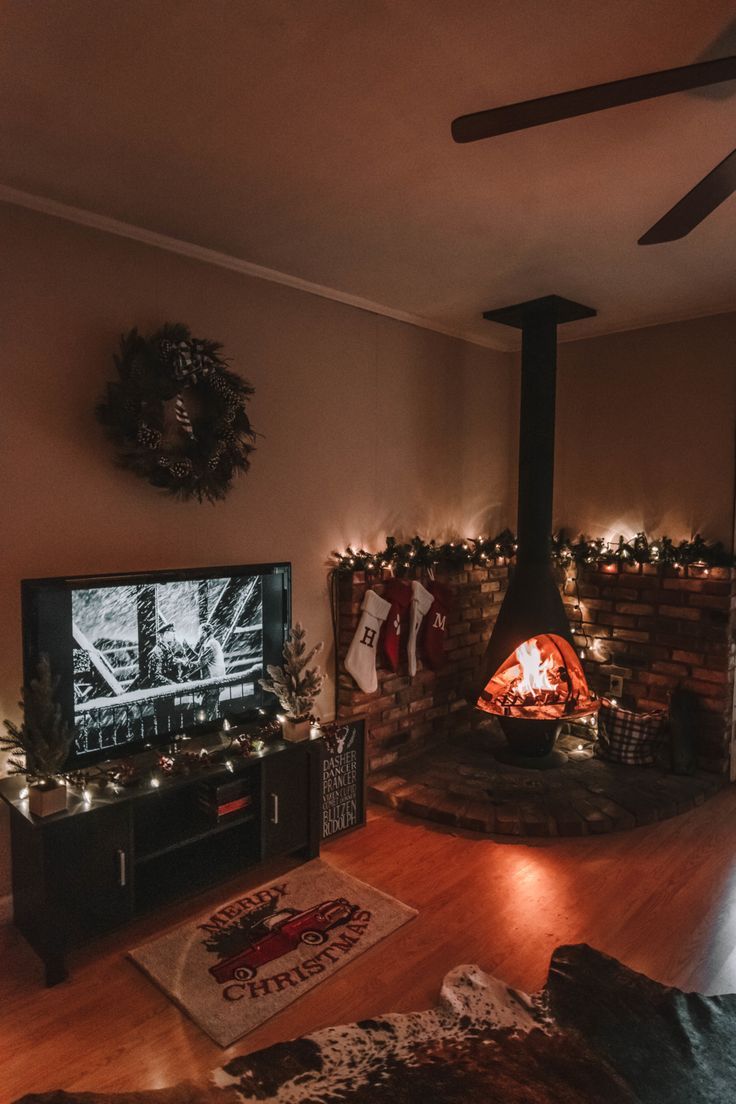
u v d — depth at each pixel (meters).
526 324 3.86
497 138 2.10
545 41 1.67
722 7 1.54
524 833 3.29
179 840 2.62
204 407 2.95
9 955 2.41
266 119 2.02
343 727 3.28
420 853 3.13
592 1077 1.89
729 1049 2.00
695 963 2.37
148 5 1.55
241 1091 1.84
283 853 2.96
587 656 4.38
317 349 3.57
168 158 2.26
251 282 3.25
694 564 3.91
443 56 1.73
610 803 3.47
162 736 2.75
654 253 3.06
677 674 4.01
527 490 3.81
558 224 2.76
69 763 2.47
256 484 3.32
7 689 2.52
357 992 2.23
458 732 4.45
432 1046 2.00
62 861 2.28
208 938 2.50
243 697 3.05
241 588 3.01
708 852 3.14
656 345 4.14
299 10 1.56
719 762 3.87
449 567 4.27
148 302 2.87
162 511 2.95
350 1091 1.84
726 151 2.18
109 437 2.69
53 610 2.41
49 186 2.45
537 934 2.53
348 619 3.68
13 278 2.49
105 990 2.25
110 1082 1.88
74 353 2.66
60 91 1.89
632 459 4.27
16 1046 2.01
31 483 2.56
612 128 2.03
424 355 4.21
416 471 4.21
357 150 2.19
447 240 2.93
